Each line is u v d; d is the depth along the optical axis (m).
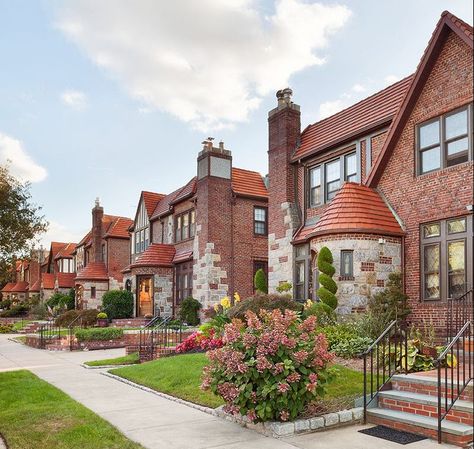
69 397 9.92
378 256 14.82
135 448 6.33
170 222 31.66
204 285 25.78
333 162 19.27
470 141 13.27
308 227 19.86
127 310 31.20
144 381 11.44
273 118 21.98
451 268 13.65
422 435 6.96
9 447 6.44
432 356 9.41
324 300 14.47
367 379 9.43
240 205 27.28
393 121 15.50
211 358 7.66
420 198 14.70
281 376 7.10
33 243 34.12
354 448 6.35
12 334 34.66
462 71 13.59
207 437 6.92
